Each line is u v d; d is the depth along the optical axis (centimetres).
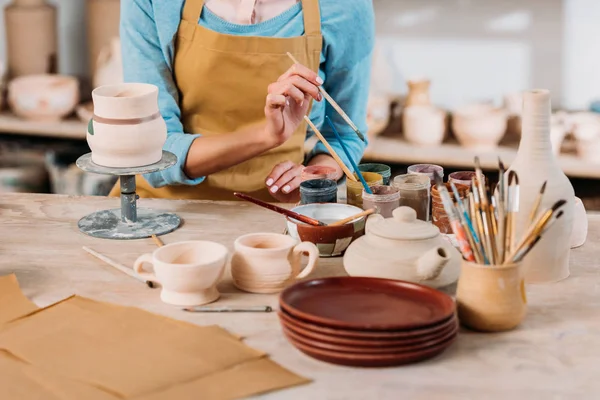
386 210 201
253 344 157
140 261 175
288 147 262
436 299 158
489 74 432
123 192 215
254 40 248
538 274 181
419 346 147
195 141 241
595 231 213
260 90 254
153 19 251
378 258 171
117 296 176
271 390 142
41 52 451
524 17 420
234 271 179
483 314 159
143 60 254
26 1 446
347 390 142
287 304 154
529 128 177
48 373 147
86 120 439
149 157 211
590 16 412
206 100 257
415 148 400
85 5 468
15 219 221
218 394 140
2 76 450
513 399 139
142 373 146
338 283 165
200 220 221
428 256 168
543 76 427
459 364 150
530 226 162
